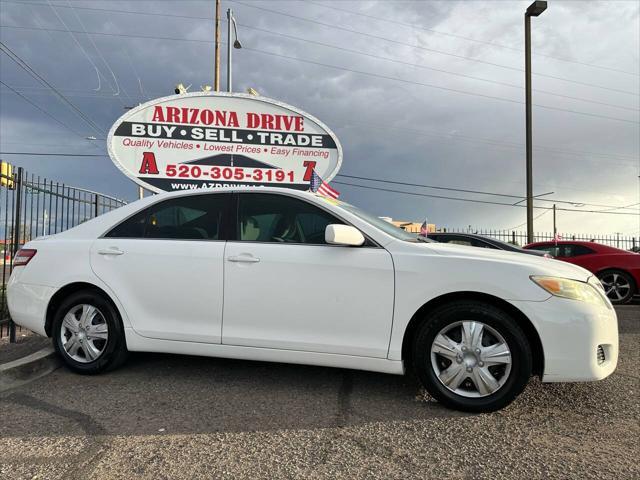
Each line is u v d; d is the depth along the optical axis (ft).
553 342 10.46
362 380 13.25
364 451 9.21
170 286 12.84
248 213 13.05
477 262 11.10
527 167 50.93
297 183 34.01
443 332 11.17
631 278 30.60
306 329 11.87
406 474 8.38
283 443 9.52
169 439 9.70
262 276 12.15
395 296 11.37
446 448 9.34
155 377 13.51
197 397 11.98
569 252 32.89
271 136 33.76
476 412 10.97
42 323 13.91
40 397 12.01
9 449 9.27
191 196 13.66
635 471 8.48
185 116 32.81
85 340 13.58
